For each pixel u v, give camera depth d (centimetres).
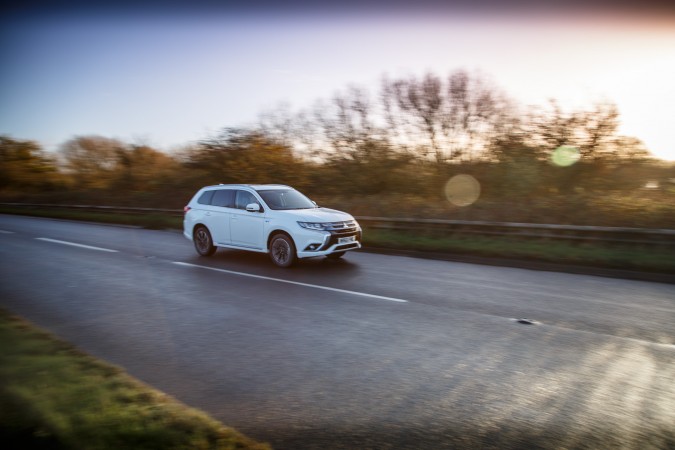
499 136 1867
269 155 2277
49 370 407
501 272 972
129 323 619
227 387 427
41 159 3862
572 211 1395
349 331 585
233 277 909
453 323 618
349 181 2095
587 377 448
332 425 360
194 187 2452
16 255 1189
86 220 2295
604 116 1562
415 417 372
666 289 816
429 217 1597
